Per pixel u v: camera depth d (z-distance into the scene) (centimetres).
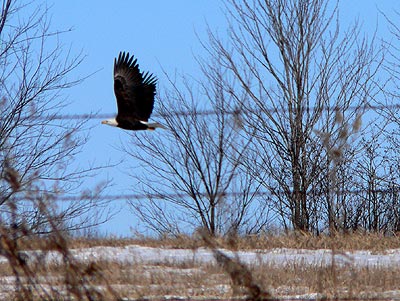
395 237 4425
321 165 6116
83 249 3766
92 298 2097
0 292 2683
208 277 3050
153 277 3009
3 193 3288
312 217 6116
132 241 4203
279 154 6238
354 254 3831
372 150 6184
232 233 2703
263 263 3241
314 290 2833
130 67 3091
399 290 2869
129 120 3055
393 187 6175
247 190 6006
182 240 4047
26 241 2181
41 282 2398
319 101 6269
